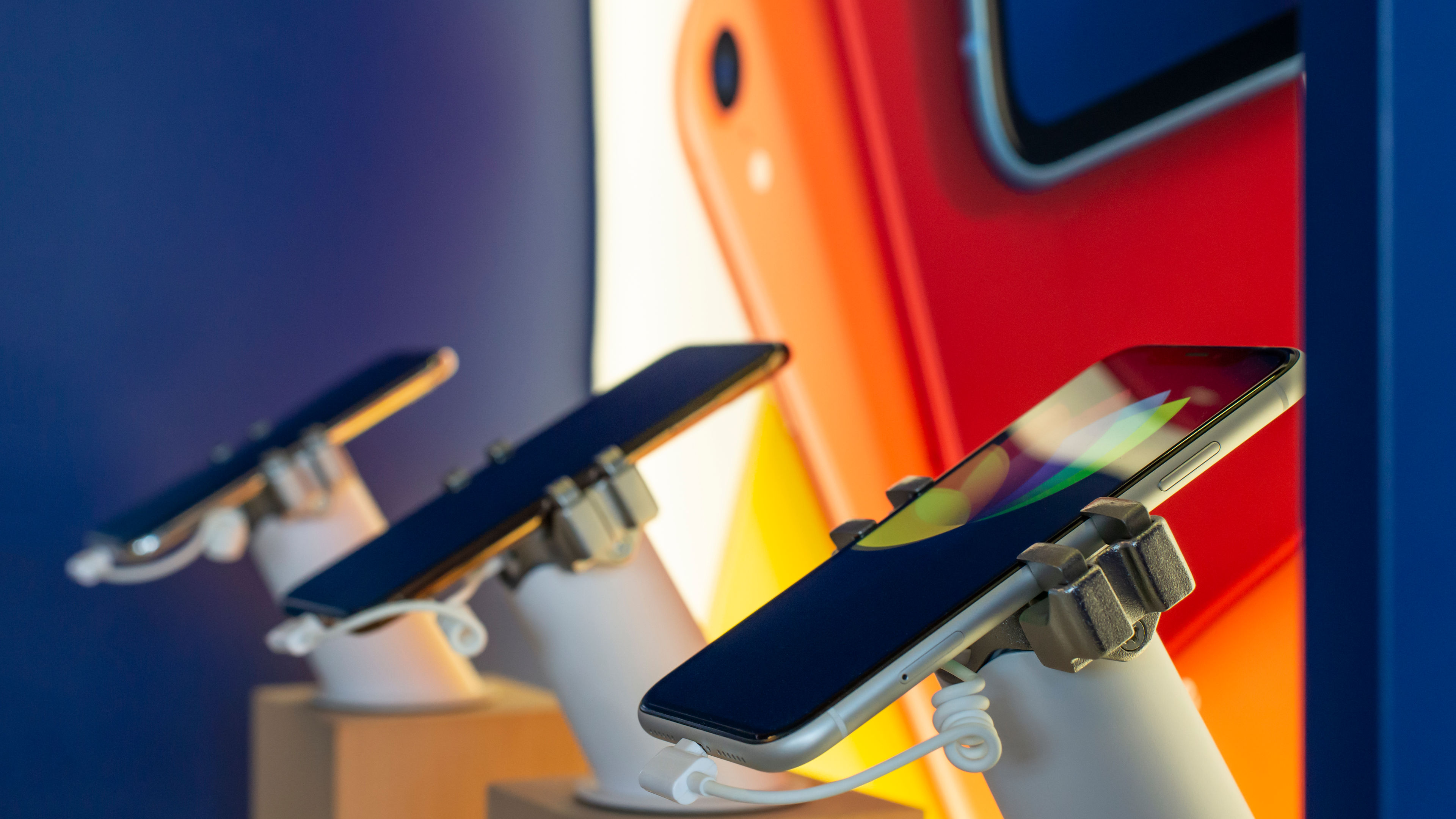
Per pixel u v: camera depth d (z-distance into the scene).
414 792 1.48
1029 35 1.11
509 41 2.09
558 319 2.06
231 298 2.12
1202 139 0.95
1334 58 0.51
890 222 1.32
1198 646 0.98
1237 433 0.63
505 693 1.72
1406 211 0.49
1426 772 0.49
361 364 2.13
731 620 1.65
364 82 2.12
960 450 1.23
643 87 1.87
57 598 2.09
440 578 1.01
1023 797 0.64
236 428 2.13
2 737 2.07
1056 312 1.10
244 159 2.12
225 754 2.15
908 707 1.29
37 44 2.08
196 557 2.15
